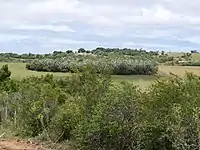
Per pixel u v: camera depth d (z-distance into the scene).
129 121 12.13
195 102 11.32
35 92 17.44
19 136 16.27
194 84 11.85
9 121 18.09
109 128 12.09
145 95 12.10
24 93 18.31
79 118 13.83
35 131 16.12
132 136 12.13
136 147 12.02
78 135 12.95
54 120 15.20
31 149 13.73
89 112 13.48
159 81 12.17
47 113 15.90
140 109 12.06
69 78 15.30
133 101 12.14
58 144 14.38
